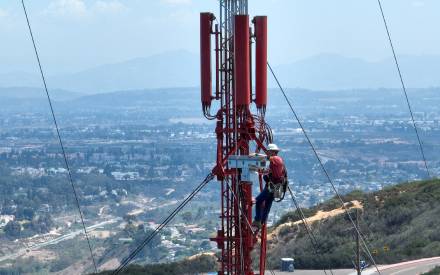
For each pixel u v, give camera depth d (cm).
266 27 3494
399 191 13750
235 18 3406
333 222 12394
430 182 14000
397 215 12369
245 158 3406
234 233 3559
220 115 3519
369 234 12062
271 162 3409
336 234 11988
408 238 11325
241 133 3481
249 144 3497
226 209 3519
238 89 3422
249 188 3475
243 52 3412
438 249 10419
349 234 11875
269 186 3419
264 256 3472
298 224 12762
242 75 3419
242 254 3441
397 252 10456
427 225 11575
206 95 3519
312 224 12581
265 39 3491
